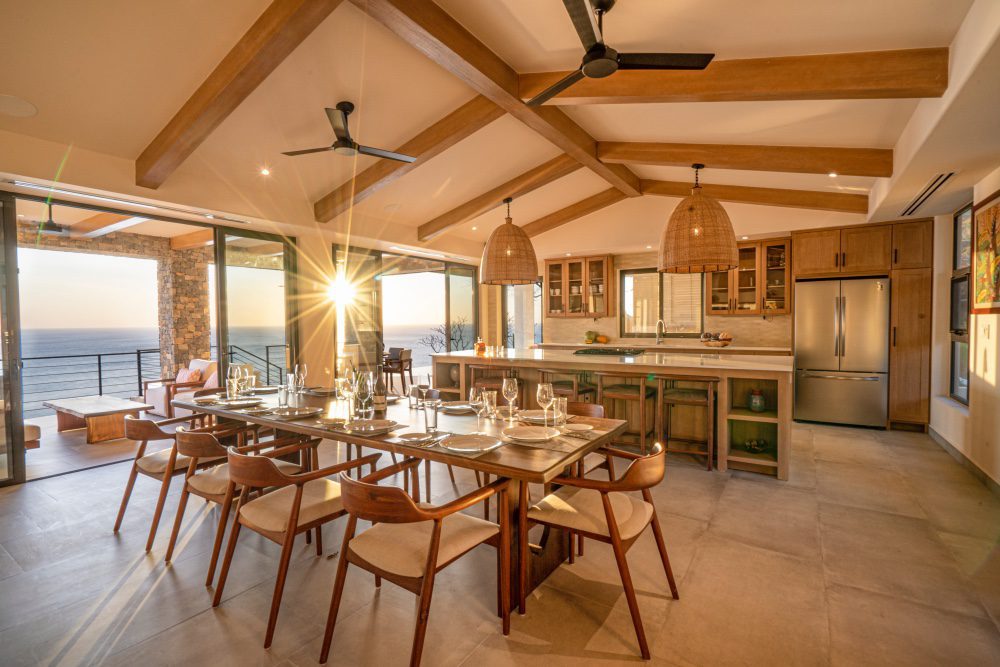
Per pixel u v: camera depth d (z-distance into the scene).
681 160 4.43
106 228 5.86
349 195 4.84
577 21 2.04
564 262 7.79
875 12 2.25
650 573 2.35
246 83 2.87
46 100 2.98
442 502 3.24
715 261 3.46
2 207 3.59
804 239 5.73
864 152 3.85
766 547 2.60
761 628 1.92
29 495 3.44
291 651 1.80
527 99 3.35
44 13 2.43
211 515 3.08
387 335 23.81
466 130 3.88
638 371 4.16
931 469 3.90
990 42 1.91
